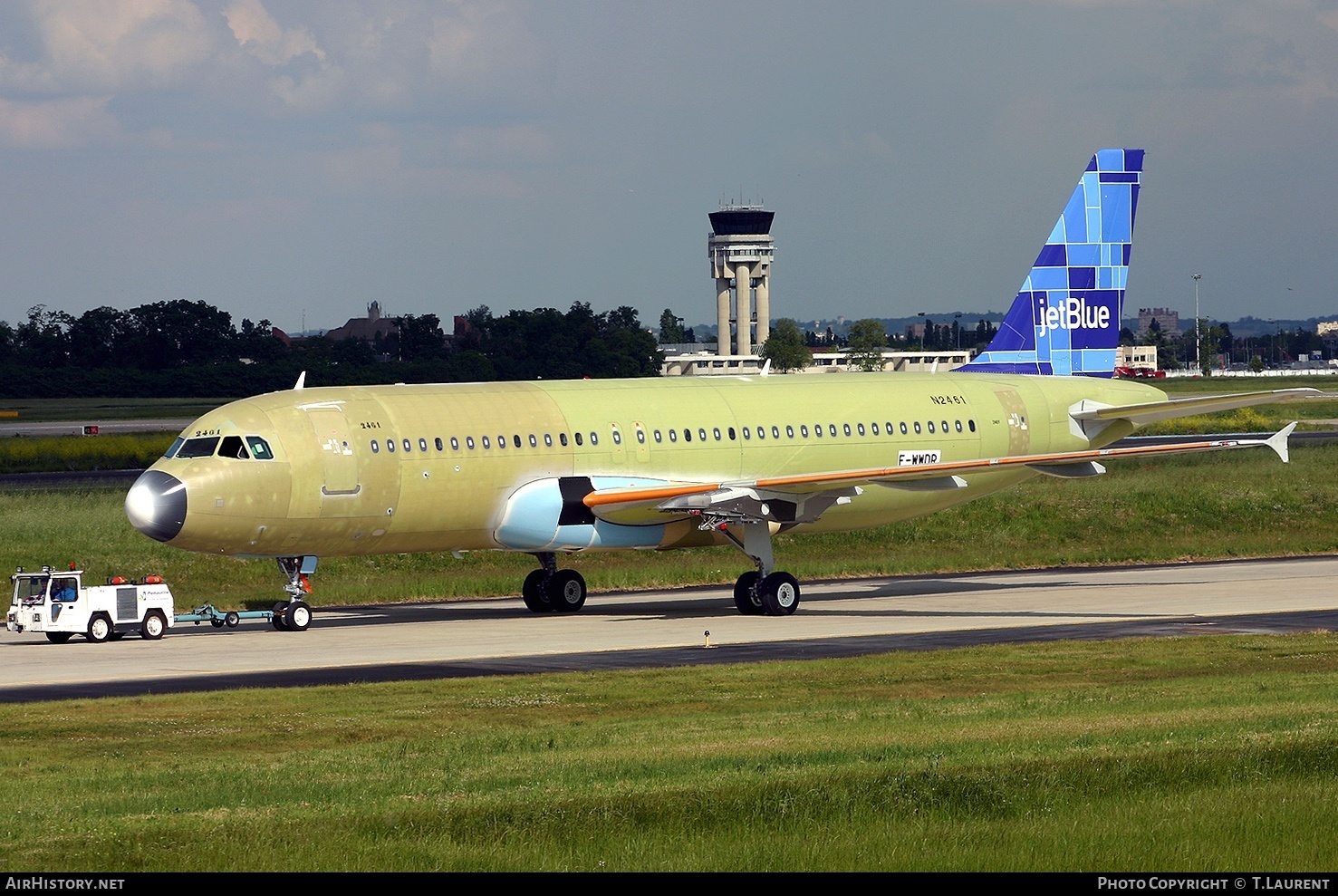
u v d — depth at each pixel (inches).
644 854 2316.7
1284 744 2923.2
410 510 6161.4
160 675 4626.0
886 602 6860.2
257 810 2544.3
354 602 7253.9
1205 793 2652.6
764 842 2383.1
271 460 5866.1
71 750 3309.5
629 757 3006.9
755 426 6998.0
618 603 7057.1
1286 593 6727.4
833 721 3516.2
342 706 3890.3
